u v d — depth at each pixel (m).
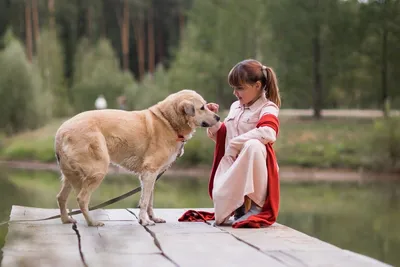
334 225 10.31
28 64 33.34
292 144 24.38
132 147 4.75
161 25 58.41
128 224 4.80
